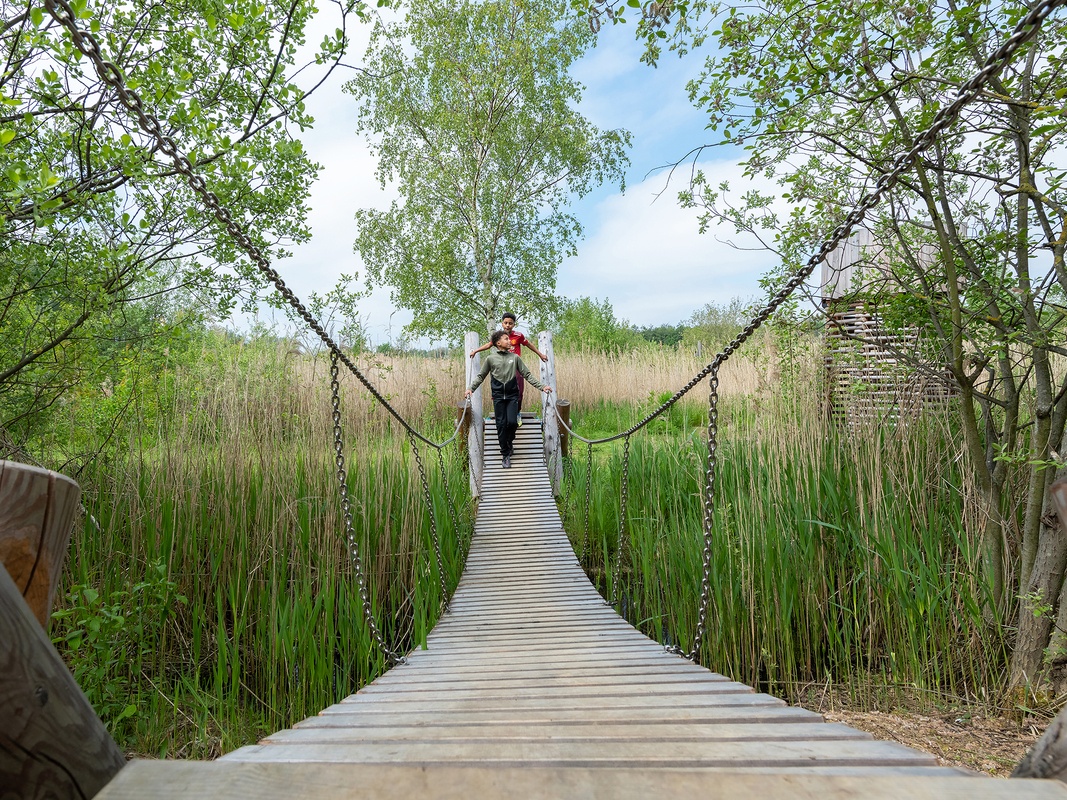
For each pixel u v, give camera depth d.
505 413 9.23
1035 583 4.13
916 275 4.63
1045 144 3.81
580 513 8.33
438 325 17.09
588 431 12.87
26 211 3.89
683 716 2.35
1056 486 0.99
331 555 5.30
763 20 4.14
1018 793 0.89
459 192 17.12
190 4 4.35
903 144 4.25
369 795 0.93
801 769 1.49
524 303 17.52
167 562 4.70
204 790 0.91
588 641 4.57
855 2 4.03
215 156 4.23
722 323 23.80
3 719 0.88
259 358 6.04
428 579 5.73
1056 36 3.68
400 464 6.69
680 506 6.85
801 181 4.71
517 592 5.96
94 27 3.21
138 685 4.12
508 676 3.58
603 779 0.94
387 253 17.19
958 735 3.91
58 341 4.43
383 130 16.80
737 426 7.07
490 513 8.20
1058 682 4.04
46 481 1.18
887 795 0.90
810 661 4.88
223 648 4.04
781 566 4.96
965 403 4.43
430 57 16.17
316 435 6.04
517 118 16.53
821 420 5.86
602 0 3.97
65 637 3.54
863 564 4.95
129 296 5.01
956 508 4.82
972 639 4.45
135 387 4.89
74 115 4.24
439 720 2.45
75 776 0.97
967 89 1.94
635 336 25.44
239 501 5.29
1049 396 4.06
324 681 4.44
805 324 5.15
